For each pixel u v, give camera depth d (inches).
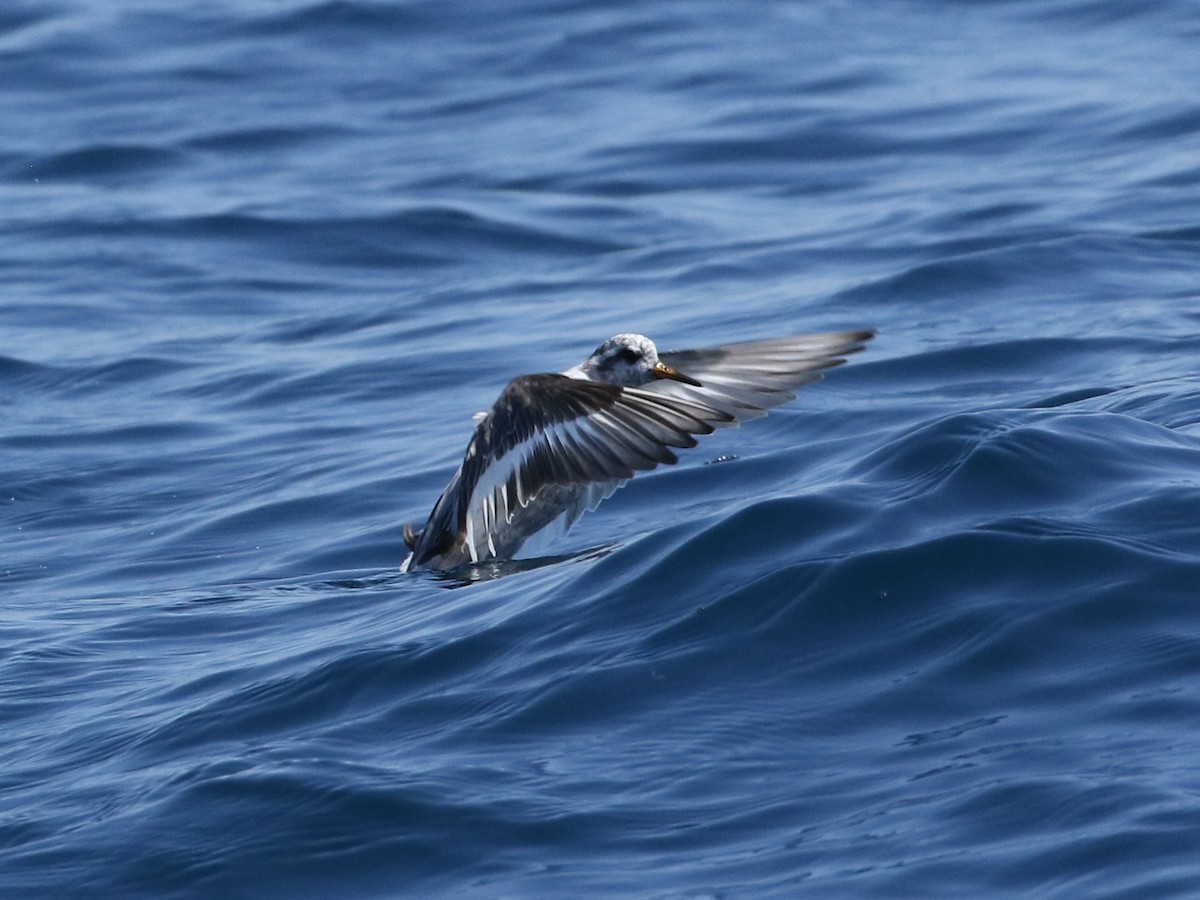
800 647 398.3
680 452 631.2
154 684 461.1
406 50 1539.1
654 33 1550.2
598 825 335.3
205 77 1481.3
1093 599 395.5
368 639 450.6
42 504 696.4
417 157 1278.3
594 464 374.6
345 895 325.7
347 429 755.4
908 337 775.7
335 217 1132.5
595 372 446.3
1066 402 644.1
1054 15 1529.3
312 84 1467.8
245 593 554.6
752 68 1438.2
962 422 501.4
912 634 394.6
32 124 1386.6
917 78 1378.0
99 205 1184.2
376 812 348.8
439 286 1011.9
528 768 362.6
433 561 514.9
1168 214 956.0
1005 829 310.0
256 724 411.5
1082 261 871.7
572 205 1146.7
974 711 360.5
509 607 448.8
